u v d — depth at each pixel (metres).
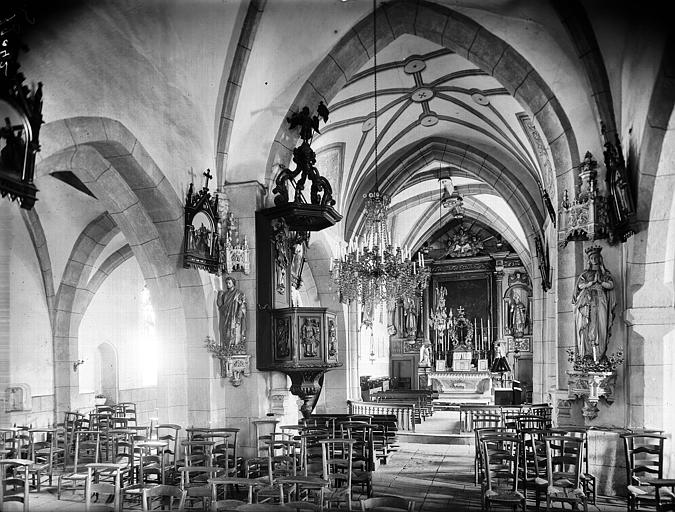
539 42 12.25
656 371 10.76
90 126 10.31
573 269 11.95
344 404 21.48
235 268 13.49
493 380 30.34
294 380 13.53
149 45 11.22
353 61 14.16
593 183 11.21
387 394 26.20
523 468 9.70
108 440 11.79
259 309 13.62
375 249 15.09
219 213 13.43
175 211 12.56
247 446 13.25
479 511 9.85
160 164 12.20
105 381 21.59
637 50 10.06
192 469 8.26
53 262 17.83
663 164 10.14
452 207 28.02
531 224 20.48
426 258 34.72
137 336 22.67
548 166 16.11
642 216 10.63
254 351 13.52
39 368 17.42
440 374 31.14
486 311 33.41
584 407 11.32
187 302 13.28
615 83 11.23
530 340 32.03
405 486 11.84
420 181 23.59
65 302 18.14
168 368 13.45
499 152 20.39
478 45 12.88
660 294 10.66
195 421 13.16
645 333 10.80
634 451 9.62
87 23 9.70
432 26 13.23
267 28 12.84
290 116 14.05
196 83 12.80
